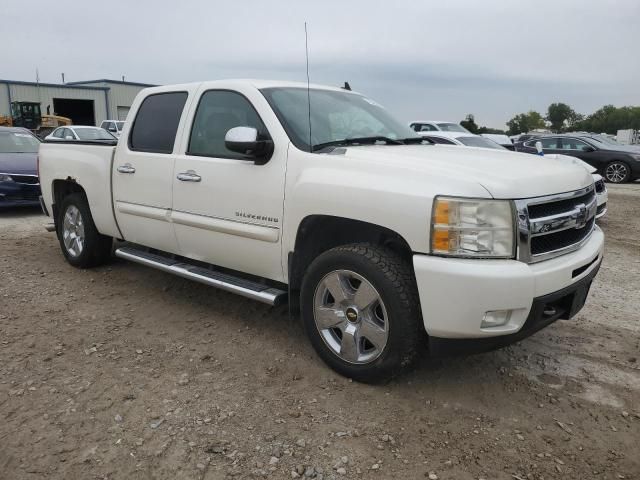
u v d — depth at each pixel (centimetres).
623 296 530
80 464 264
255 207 380
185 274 437
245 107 402
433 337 307
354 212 321
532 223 299
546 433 296
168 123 460
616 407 324
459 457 274
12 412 307
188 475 258
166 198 448
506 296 286
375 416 308
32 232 793
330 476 258
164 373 354
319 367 364
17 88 3981
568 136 1772
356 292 331
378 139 410
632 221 980
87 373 353
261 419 303
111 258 597
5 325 429
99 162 520
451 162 330
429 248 296
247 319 447
